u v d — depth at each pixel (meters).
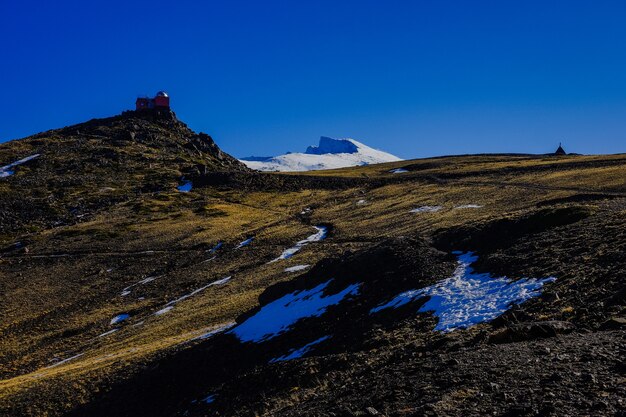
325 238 87.62
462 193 103.00
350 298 33.34
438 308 25.39
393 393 13.66
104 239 106.94
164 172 173.75
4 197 148.00
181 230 108.56
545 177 105.12
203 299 64.75
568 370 11.90
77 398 35.69
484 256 32.09
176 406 29.00
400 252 36.84
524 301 21.88
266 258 81.38
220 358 33.75
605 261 22.92
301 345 29.95
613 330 15.34
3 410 36.31
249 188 151.25
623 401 9.48
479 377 12.92
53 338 63.38
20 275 90.62
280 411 18.61
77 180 164.38
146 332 54.84
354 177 154.62
